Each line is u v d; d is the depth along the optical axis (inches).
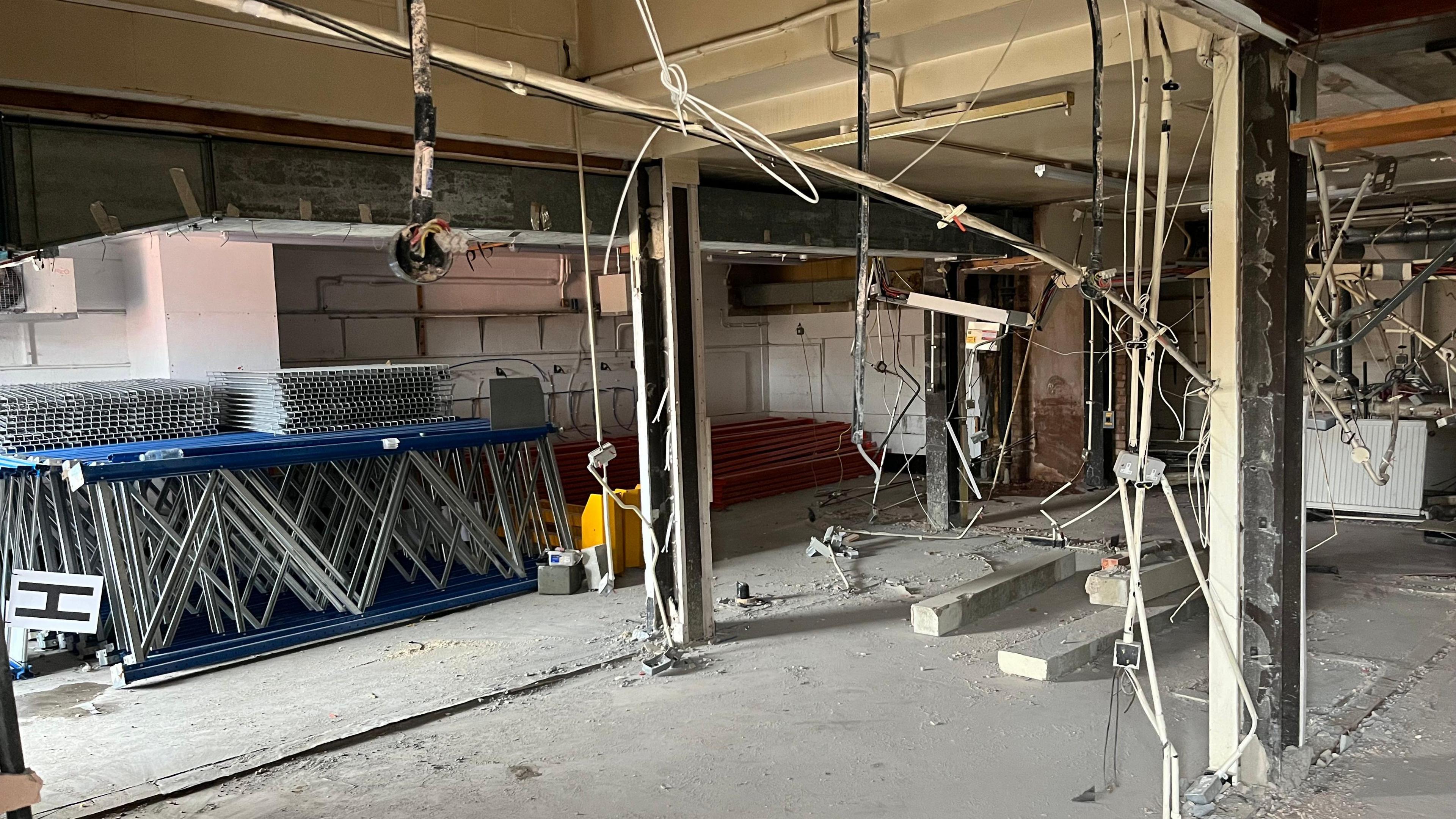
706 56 162.2
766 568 290.0
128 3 126.5
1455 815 130.7
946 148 206.2
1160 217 114.5
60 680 208.4
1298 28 123.6
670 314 208.2
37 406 237.9
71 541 234.4
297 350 357.1
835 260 483.2
